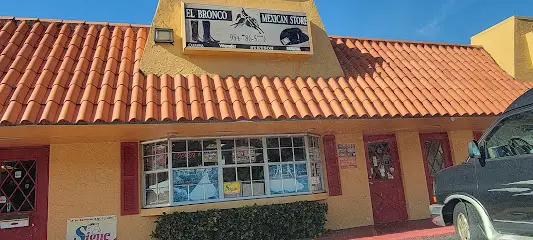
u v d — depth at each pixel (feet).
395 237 28.73
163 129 26.61
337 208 33.50
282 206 30.17
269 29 31.45
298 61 32.63
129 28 34.42
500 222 18.58
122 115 24.32
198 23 29.89
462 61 40.27
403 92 32.86
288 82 30.94
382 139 36.70
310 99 29.32
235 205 29.78
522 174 17.20
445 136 38.52
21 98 23.86
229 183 30.42
